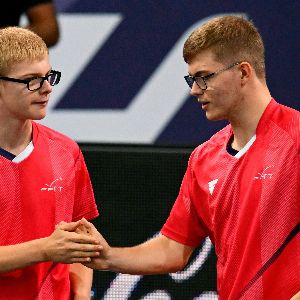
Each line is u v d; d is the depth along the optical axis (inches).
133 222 448.8
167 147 451.8
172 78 495.8
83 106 498.3
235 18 349.4
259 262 343.6
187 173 374.0
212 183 358.0
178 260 378.3
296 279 339.6
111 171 448.5
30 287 356.5
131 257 369.4
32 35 345.4
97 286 449.1
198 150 369.7
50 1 492.1
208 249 445.4
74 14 497.0
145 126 497.0
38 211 355.3
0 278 353.4
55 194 358.9
